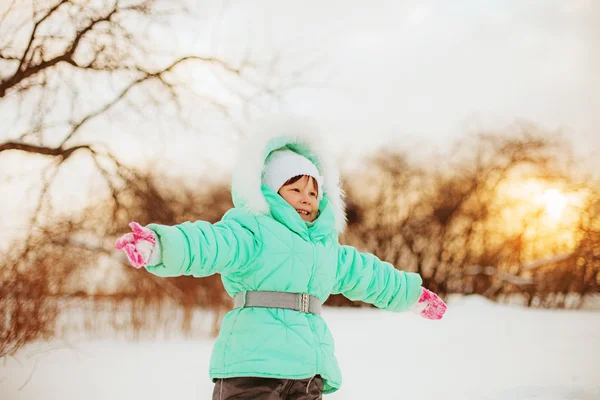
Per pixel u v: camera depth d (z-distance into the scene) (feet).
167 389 15.26
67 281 22.53
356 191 49.47
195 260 7.60
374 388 14.96
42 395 14.57
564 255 40.63
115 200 28.30
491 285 43.73
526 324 28.58
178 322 24.95
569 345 22.09
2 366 17.51
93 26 28.96
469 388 14.71
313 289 8.65
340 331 26.89
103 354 19.45
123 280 24.98
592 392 13.88
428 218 48.06
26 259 21.58
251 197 8.69
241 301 8.41
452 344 22.70
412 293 10.35
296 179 9.34
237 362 7.93
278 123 9.50
